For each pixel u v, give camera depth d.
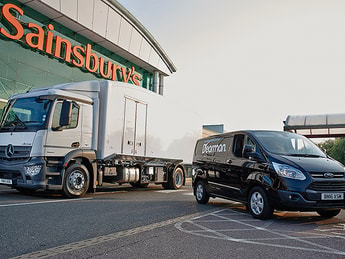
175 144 14.38
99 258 3.70
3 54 14.77
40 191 10.94
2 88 14.63
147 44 23.89
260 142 7.13
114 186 14.85
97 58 20.19
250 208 6.86
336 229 5.77
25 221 5.58
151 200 9.43
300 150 7.21
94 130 10.16
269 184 6.31
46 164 8.64
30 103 9.27
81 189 9.50
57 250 3.98
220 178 8.13
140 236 4.83
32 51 16.14
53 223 5.53
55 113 8.96
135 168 12.03
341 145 46.53
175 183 14.20
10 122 9.30
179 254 3.94
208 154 9.02
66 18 17.55
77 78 18.91
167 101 13.98
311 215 7.41
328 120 21.05
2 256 3.69
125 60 23.67
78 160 9.57
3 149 9.13
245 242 4.63
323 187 6.03
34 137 8.65
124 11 20.72
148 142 12.52
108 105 10.43
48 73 16.97
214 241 4.64
